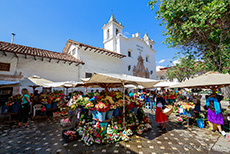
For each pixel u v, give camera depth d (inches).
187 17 280.4
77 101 172.6
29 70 391.9
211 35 252.2
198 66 310.5
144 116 206.5
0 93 328.5
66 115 299.9
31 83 251.0
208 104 186.1
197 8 243.8
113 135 151.4
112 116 168.4
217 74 182.9
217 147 134.7
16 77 350.9
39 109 270.8
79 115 181.6
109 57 664.4
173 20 297.7
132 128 187.8
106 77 140.6
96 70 589.6
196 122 215.6
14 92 353.4
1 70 338.0
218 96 185.6
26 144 143.5
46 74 427.2
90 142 141.2
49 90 433.7
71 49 600.1
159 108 203.2
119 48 725.9
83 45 522.0
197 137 164.2
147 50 969.5
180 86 195.2
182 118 236.4
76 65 509.0
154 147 135.8
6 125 217.3
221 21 232.1
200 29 255.3
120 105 171.5
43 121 247.3
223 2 201.8
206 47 307.6
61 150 129.5
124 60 748.6
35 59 392.5
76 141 152.4
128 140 153.5
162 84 351.3
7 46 363.9
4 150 129.1
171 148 133.3
